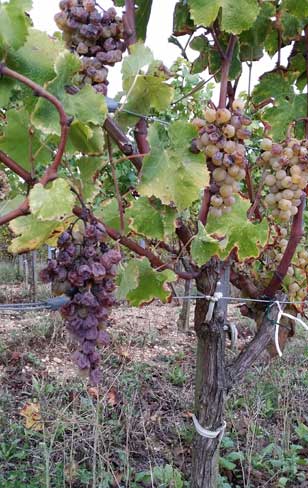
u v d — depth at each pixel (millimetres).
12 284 5477
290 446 1819
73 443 1644
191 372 2619
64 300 602
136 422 1897
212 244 720
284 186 797
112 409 1951
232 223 809
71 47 645
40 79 550
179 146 667
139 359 2691
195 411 955
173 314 4066
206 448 954
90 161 661
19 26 493
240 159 691
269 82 926
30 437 1755
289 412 2041
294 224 893
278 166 792
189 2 672
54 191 493
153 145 663
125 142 688
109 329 3238
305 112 920
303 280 997
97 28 624
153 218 712
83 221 577
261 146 811
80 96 556
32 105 562
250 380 2227
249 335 3371
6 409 2023
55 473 1564
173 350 3045
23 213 519
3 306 585
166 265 759
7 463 1644
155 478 1529
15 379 2408
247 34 877
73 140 601
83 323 602
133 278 715
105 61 635
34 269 4246
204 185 667
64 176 656
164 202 665
